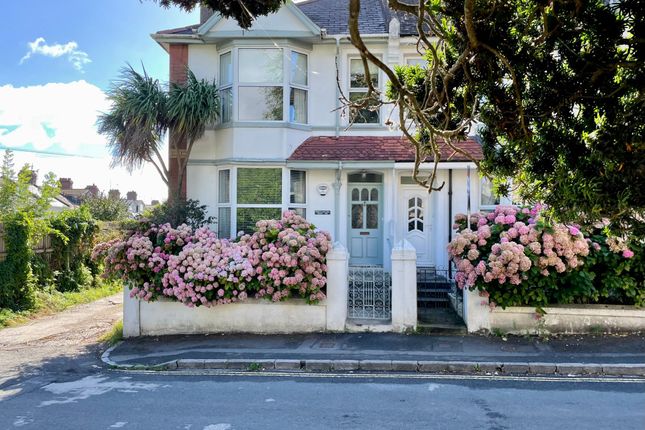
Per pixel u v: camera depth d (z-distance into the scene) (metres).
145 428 5.51
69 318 12.43
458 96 4.46
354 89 13.91
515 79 3.45
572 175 3.32
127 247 9.98
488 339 9.04
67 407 6.23
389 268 13.09
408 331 9.51
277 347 8.86
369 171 13.42
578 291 9.03
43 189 14.27
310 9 15.47
